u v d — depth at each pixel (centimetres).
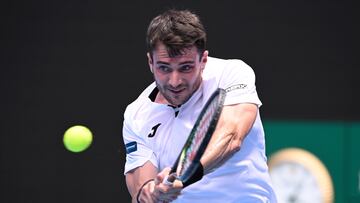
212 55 2633
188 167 1156
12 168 2630
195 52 1220
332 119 2641
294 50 2644
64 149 2634
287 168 2636
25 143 2638
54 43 2645
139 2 2647
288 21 2645
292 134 2636
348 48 2653
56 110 2641
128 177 1446
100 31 2645
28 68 2645
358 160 2633
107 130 2633
